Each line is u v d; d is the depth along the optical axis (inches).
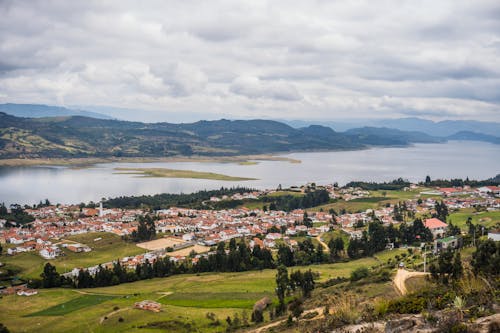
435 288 2027.6
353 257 7165.4
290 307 3572.8
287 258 6943.9
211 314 4232.3
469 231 6417.3
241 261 6963.6
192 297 5044.3
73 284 6373.0
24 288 6171.3
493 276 2174.0
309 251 7504.9
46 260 7805.1
